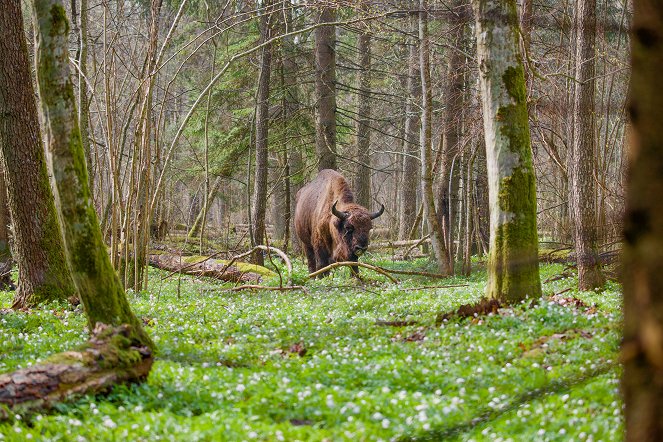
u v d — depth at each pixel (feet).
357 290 57.00
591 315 32.45
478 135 66.90
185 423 18.78
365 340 33.42
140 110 52.24
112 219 51.57
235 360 29.14
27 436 17.93
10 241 73.15
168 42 50.19
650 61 4.09
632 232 4.17
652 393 4.13
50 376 21.33
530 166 37.78
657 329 4.07
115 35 50.70
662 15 4.04
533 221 37.58
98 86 67.67
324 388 22.27
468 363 26.20
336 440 16.93
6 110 45.37
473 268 72.49
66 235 26.94
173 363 26.61
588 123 36.78
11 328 37.81
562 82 46.32
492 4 37.40
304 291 56.18
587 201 37.45
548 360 25.09
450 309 40.47
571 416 17.66
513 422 17.62
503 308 36.42
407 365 25.59
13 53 45.06
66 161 26.50
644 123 4.10
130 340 24.31
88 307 27.48
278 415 19.94
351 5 57.36
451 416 17.88
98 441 17.89
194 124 99.91
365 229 64.80
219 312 44.27
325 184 72.18
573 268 55.31
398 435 16.81
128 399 21.74
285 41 94.68
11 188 46.14
